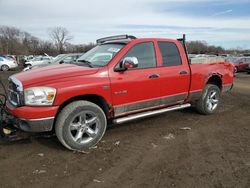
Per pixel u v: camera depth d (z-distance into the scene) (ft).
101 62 16.93
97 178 12.45
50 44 289.74
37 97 14.10
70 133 14.92
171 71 19.16
